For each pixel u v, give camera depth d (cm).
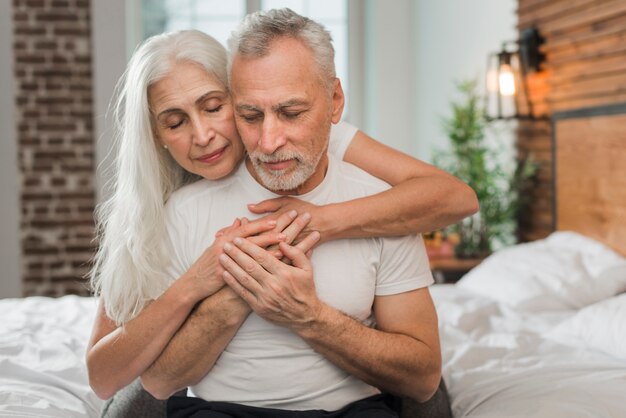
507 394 197
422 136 599
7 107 573
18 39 572
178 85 155
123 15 570
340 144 186
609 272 295
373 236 162
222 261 153
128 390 186
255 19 149
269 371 160
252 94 146
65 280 586
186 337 158
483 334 263
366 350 156
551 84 380
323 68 149
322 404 161
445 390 198
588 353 230
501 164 454
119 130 174
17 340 245
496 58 438
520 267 321
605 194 325
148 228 163
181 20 627
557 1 368
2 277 580
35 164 579
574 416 175
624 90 313
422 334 166
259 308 153
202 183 169
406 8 618
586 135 340
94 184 585
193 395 175
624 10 306
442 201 167
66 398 205
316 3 650
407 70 621
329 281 161
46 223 582
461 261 414
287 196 164
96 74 570
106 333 168
